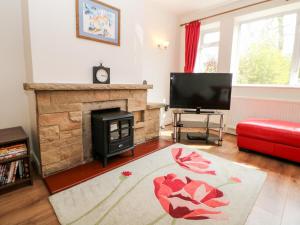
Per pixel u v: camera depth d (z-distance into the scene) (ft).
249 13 10.61
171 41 13.58
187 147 9.18
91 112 7.32
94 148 7.43
